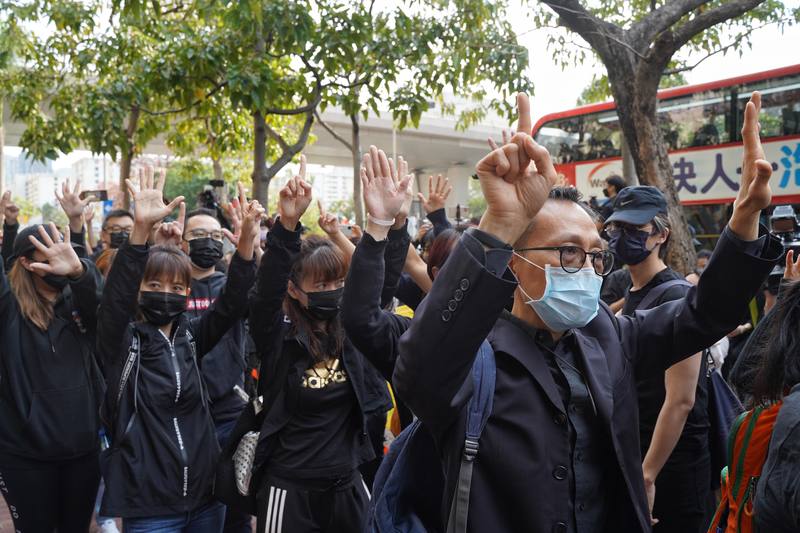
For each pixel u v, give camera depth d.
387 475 1.84
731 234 1.70
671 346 1.90
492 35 7.84
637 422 1.80
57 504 3.37
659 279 3.11
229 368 3.87
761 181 1.63
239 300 3.25
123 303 2.87
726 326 1.78
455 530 1.54
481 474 1.60
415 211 13.62
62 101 10.71
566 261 1.70
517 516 1.58
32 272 3.28
